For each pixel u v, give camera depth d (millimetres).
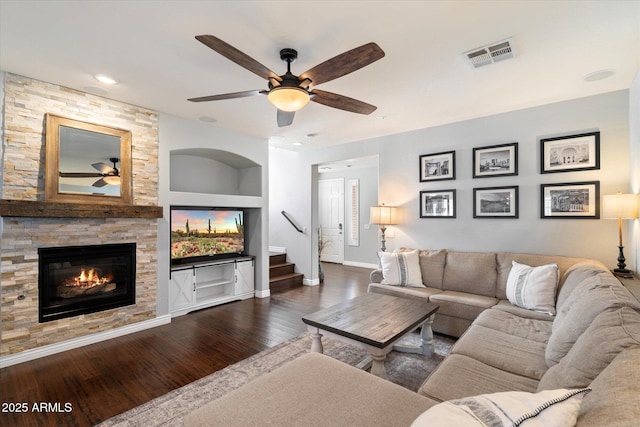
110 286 3336
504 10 1854
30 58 2428
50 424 1960
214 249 4672
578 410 834
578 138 3273
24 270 2758
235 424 1177
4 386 2377
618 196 2707
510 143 3682
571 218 3320
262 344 3160
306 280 5855
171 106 3506
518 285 2959
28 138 2783
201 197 4188
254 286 5027
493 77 2775
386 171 4789
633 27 2023
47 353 2873
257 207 4941
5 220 2664
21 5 1776
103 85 2945
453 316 3244
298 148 5746
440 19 1938
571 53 2359
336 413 1236
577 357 1352
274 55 2359
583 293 1938
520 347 2016
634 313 1392
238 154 4633
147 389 2346
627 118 3033
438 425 797
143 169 3566
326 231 8609
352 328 2326
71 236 3027
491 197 3822
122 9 1827
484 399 907
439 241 4250
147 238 3611
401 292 3648
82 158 3086
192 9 1833
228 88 3021
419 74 2693
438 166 4242
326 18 1924
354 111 2611
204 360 2811
